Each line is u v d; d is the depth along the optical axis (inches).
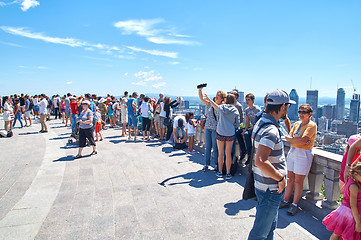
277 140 80.2
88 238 116.8
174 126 319.3
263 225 85.0
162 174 216.2
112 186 186.7
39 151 307.9
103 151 307.0
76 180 199.9
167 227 127.1
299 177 138.6
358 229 85.0
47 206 151.6
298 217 137.9
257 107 202.5
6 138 408.5
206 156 225.8
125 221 133.4
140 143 360.5
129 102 377.1
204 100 223.1
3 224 129.2
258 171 86.0
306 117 138.6
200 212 143.8
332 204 132.4
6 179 201.0
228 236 118.5
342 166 101.5
